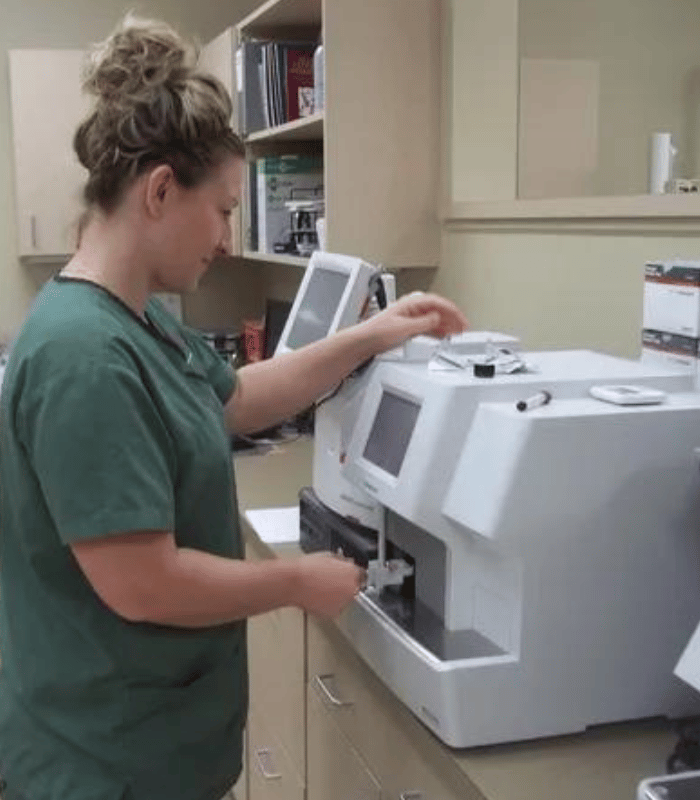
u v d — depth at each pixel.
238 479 2.69
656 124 2.59
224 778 1.54
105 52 1.30
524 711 1.31
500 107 2.67
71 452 1.22
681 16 2.57
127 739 1.41
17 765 1.45
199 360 1.57
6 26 4.12
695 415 1.31
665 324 1.57
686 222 1.89
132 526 1.23
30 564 1.36
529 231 2.39
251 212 3.54
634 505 1.30
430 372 1.48
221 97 1.33
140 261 1.34
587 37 2.60
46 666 1.39
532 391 1.38
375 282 1.90
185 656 1.42
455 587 1.40
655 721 1.37
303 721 1.97
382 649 1.45
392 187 2.73
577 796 1.21
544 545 1.27
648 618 1.33
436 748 1.34
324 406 1.82
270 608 1.38
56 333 1.26
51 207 4.02
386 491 1.44
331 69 2.64
